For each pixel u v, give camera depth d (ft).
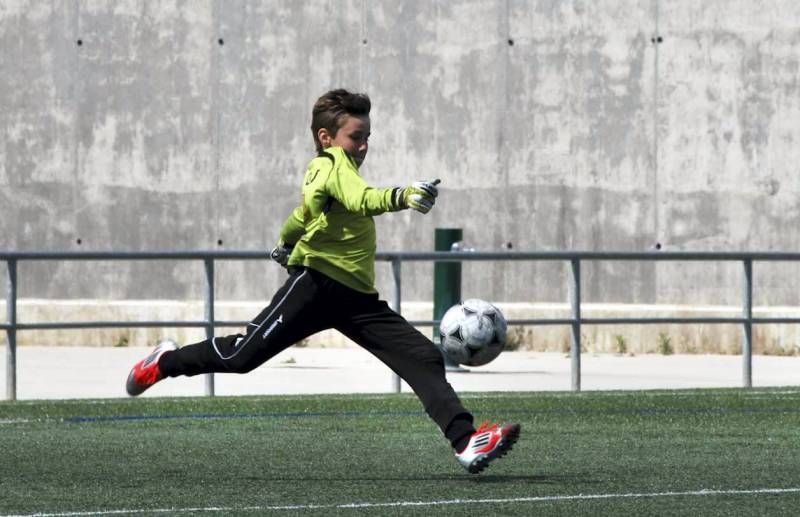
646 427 136.26
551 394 167.22
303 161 278.46
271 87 279.49
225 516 86.74
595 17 263.70
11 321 166.09
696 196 258.98
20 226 289.33
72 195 287.48
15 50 289.74
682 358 242.99
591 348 256.73
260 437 127.54
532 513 88.07
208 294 173.06
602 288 263.29
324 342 269.03
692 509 89.97
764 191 255.91
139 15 284.82
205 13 282.56
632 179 262.06
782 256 185.57
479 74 269.23
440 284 221.87
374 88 274.36
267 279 279.90
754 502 92.84
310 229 95.55
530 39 266.98
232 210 281.54
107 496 94.58
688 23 259.19
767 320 185.16
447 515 87.20
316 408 152.15
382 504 91.15
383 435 129.18
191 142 282.97
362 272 95.71
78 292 286.87
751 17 256.11
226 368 97.50
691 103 258.98
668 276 260.01
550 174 266.16
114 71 286.05
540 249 266.36
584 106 264.31
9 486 98.99
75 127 287.28
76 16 287.48
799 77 254.06
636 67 261.65
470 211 269.85
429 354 96.07
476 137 269.44
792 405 155.43
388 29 273.75
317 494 95.45
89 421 139.74
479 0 269.03
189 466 109.19
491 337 156.97
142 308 279.49
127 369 219.00
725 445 123.03
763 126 255.91
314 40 277.44
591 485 99.86
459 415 94.89
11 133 289.94
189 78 282.77
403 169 273.13
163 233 284.20
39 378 203.82
